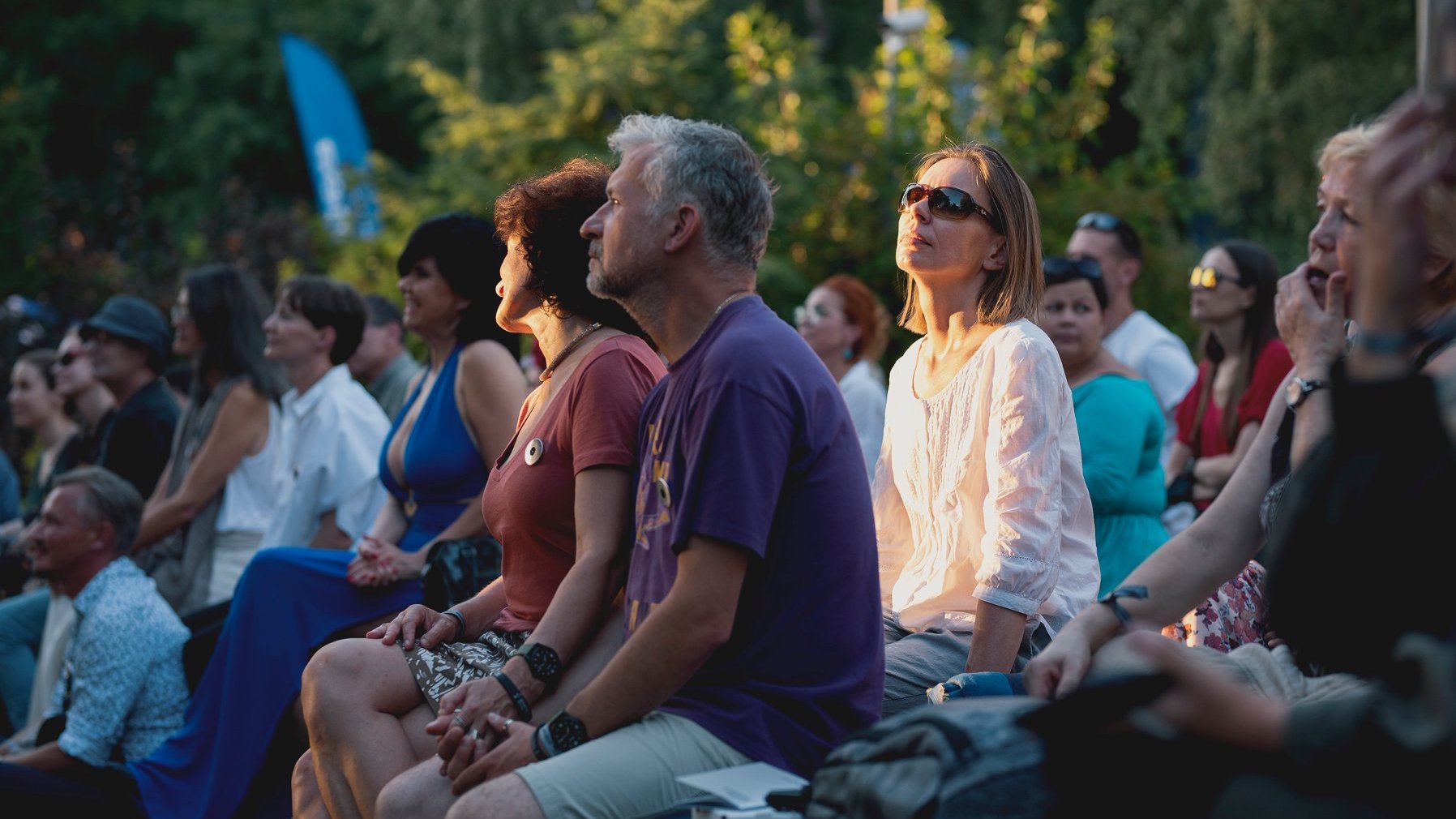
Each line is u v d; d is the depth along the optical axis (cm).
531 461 338
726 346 277
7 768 469
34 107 1861
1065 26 1878
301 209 1541
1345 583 191
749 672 278
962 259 352
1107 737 204
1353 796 180
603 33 1467
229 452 587
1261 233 1705
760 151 1150
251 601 456
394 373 708
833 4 2236
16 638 695
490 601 357
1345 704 184
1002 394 335
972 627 346
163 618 508
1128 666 251
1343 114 1493
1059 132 1190
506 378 450
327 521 549
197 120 2861
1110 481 451
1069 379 496
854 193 1091
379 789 329
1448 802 170
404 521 478
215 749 455
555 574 342
